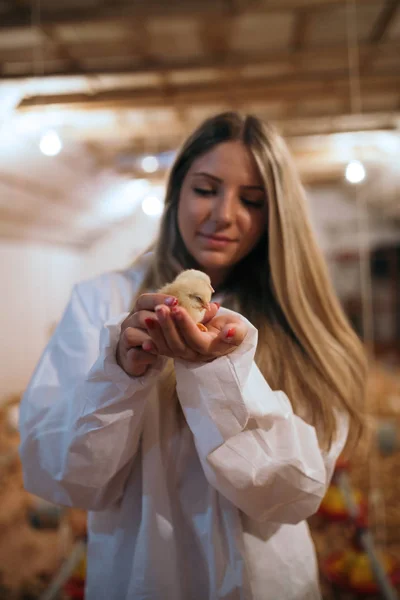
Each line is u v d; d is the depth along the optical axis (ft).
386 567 6.60
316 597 2.84
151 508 2.61
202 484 2.72
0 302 15.58
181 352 2.07
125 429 2.35
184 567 2.67
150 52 9.69
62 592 6.39
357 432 3.16
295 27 8.89
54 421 2.60
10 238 15.88
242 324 2.15
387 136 15.29
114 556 2.72
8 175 11.81
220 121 3.06
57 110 11.08
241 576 2.52
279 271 2.98
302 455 2.51
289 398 2.87
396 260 27.37
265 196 2.99
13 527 9.25
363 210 28.12
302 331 2.96
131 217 18.17
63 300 19.19
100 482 2.47
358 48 9.61
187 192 2.99
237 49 9.78
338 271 28.17
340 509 8.09
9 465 11.16
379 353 26.21
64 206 15.71
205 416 2.19
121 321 2.36
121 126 12.74
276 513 2.55
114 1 7.74
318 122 14.42
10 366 16.15
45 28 8.29
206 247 2.95
